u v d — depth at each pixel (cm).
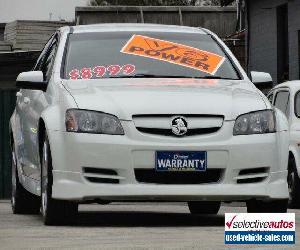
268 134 1888
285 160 1923
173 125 1841
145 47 2133
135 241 1572
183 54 2130
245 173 1872
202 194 1841
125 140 1828
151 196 1830
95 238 1628
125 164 1827
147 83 1972
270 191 1889
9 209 2780
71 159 1850
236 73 2111
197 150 1838
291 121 3198
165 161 1830
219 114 1859
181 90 1923
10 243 1568
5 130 4147
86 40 2153
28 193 2420
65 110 1878
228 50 2184
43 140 1992
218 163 1848
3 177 4131
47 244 1540
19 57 5544
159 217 2317
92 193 1838
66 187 1853
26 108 2259
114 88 1927
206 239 1602
